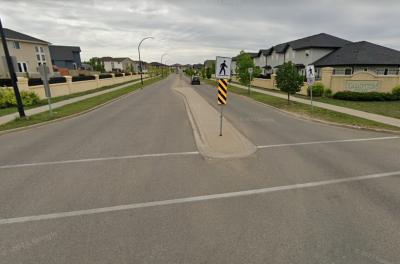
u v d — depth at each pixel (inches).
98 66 3474.4
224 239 135.9
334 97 795.4
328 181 209.0
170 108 645.9
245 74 1061.8
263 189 195.2
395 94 743.1
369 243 131.6
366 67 1182.3
